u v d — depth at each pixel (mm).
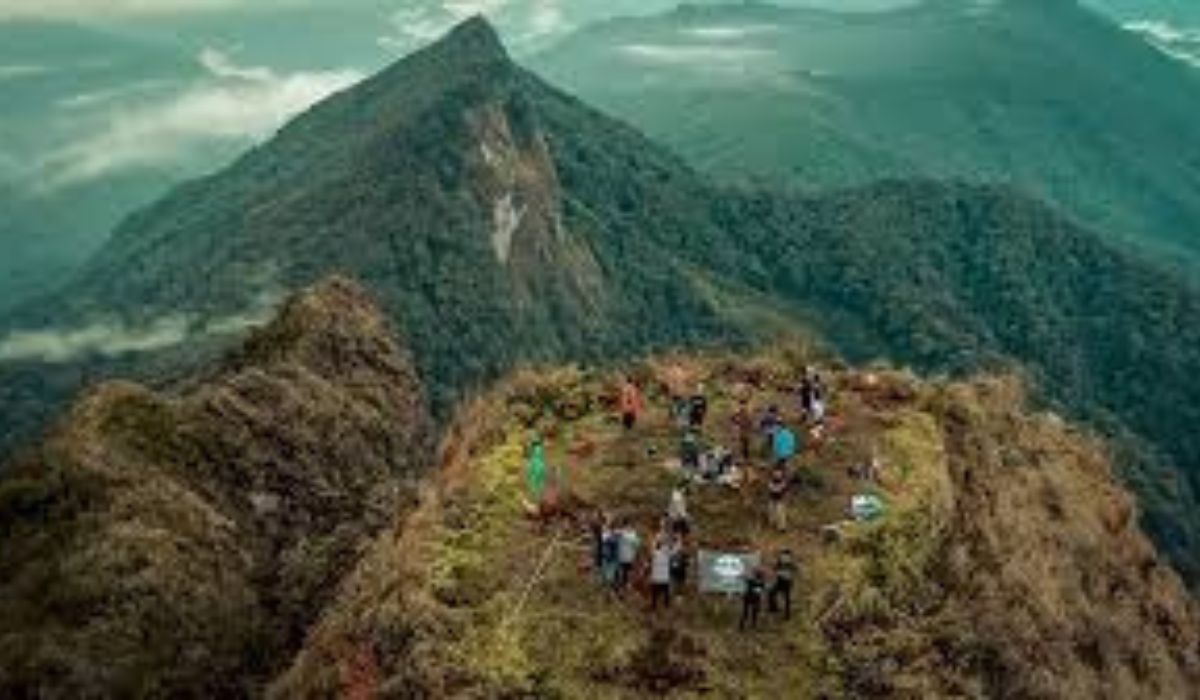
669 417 44406
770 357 50500
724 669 32594
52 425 61719
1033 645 36406
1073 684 36625
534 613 34094
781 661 33062
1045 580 39625
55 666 45562
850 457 41562
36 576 49219
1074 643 39344
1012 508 42156
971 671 34344
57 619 47594
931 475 40406
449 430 47219
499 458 41156
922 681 33000
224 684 47062
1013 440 47250
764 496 39281
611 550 34844
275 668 47719
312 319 74188
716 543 36938
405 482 63219
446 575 35625
